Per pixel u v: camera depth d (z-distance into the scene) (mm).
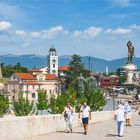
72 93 45781
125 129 32562
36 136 25328
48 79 186000
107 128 33156
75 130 30250
